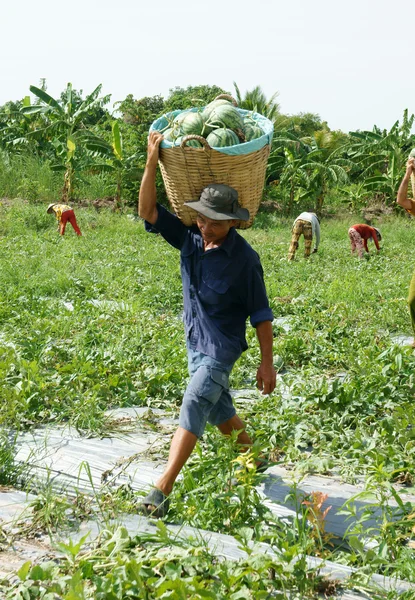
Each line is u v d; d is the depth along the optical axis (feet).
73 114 92.22
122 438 16.03
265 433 15.70
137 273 44.55
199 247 12.50
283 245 68.03
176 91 152.87
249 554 9.03
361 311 31.89
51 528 10.93
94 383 19.47
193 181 11.98
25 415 17.06
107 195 100.01
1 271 42.16
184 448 11.73
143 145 95.35
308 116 184.55
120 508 11.66
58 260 47.73
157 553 9.12
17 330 25.39
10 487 12.86
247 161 11.80
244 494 11.42
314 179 104.73
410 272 46.88
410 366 20.81
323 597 9.21
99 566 8.89
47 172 95.35
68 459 14.52
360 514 12.38
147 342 24.94
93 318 29.12
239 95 107.55
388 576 9.95
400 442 14.49
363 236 57.26
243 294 12.35
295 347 24.44
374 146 108.99
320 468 13.97
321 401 17.72
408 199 18.67
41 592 8.51
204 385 11.96
